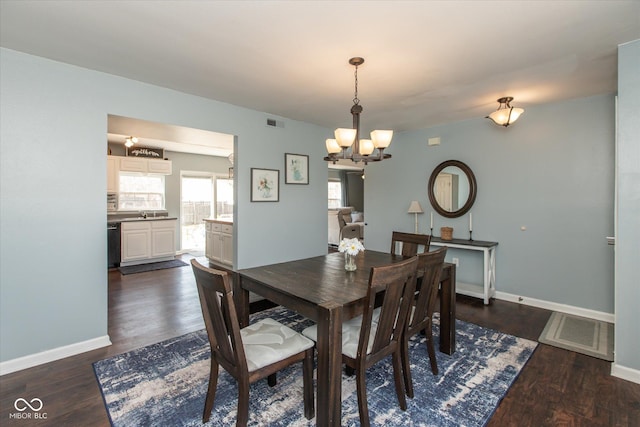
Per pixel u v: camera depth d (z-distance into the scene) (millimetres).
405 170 4898
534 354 2488
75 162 2510
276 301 1989
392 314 1710
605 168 3201
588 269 3324
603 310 3242
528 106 3613
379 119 4148
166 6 1715
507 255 3887
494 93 3131
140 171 6383
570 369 2264
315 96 3215
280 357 1670
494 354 2490
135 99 2805
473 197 4137
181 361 2395
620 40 2080
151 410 1825
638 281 2094
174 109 3053
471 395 1966
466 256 4301
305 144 4348
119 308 3584
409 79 2752
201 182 7656
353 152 2520
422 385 2076
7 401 1909
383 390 2033
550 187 3547
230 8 1731
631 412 1800
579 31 1967
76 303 2525
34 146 2338
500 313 3422
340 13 1774
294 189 4227
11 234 2264
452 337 2508
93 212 2598
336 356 1555
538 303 3652
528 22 1864
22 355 2309
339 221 8094
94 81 2586
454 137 4324
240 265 3691
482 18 1822
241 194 3674
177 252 7188
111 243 5684
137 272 5352
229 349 1588
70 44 2152
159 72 2619
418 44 2127
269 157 3924
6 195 2244
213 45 2158
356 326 2004
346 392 2021
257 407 1860
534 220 3672
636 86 2086
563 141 3445
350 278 2195
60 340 2461
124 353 2523
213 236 5992
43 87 2361
